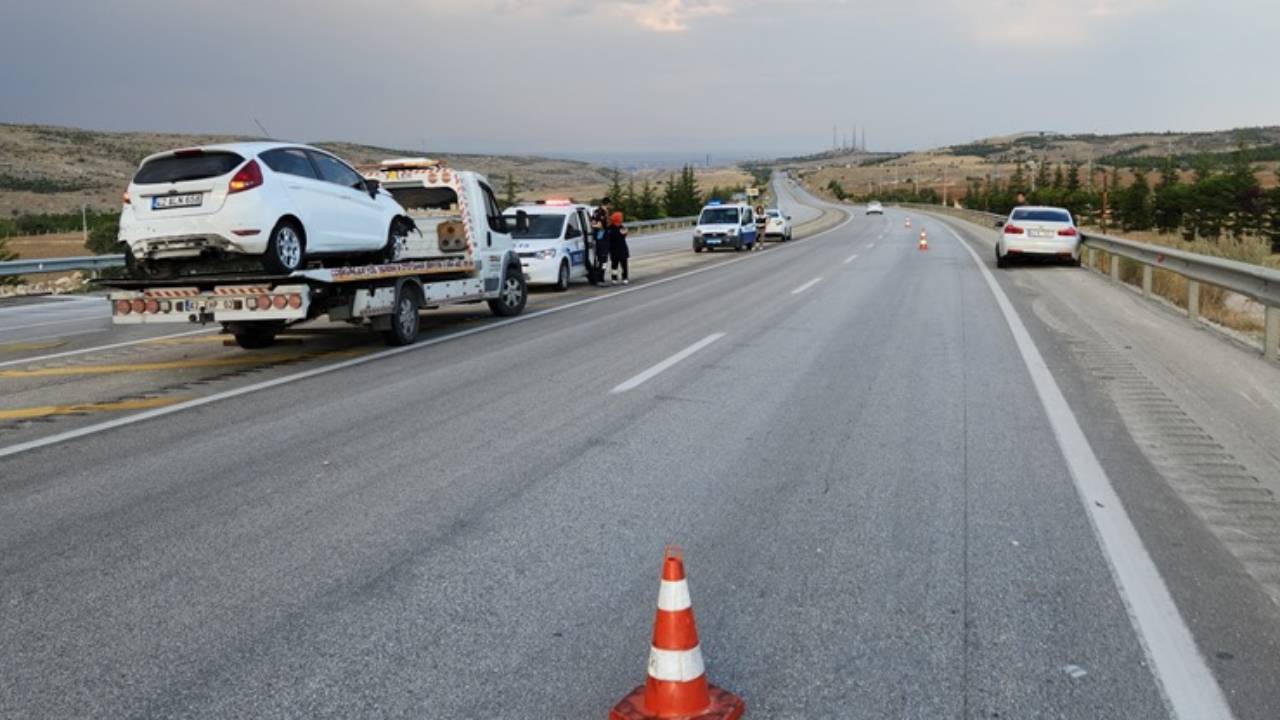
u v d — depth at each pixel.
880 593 4.14
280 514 5.22
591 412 7.79
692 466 6.16
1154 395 8.43
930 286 19.28
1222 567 4.43
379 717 3.13
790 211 117.81
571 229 21.33
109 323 15.98
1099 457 6.36
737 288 19.47
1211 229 100.12
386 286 11.63
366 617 3.90
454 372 9.90
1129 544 4.72
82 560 4.55
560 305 17.23
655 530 4.95
